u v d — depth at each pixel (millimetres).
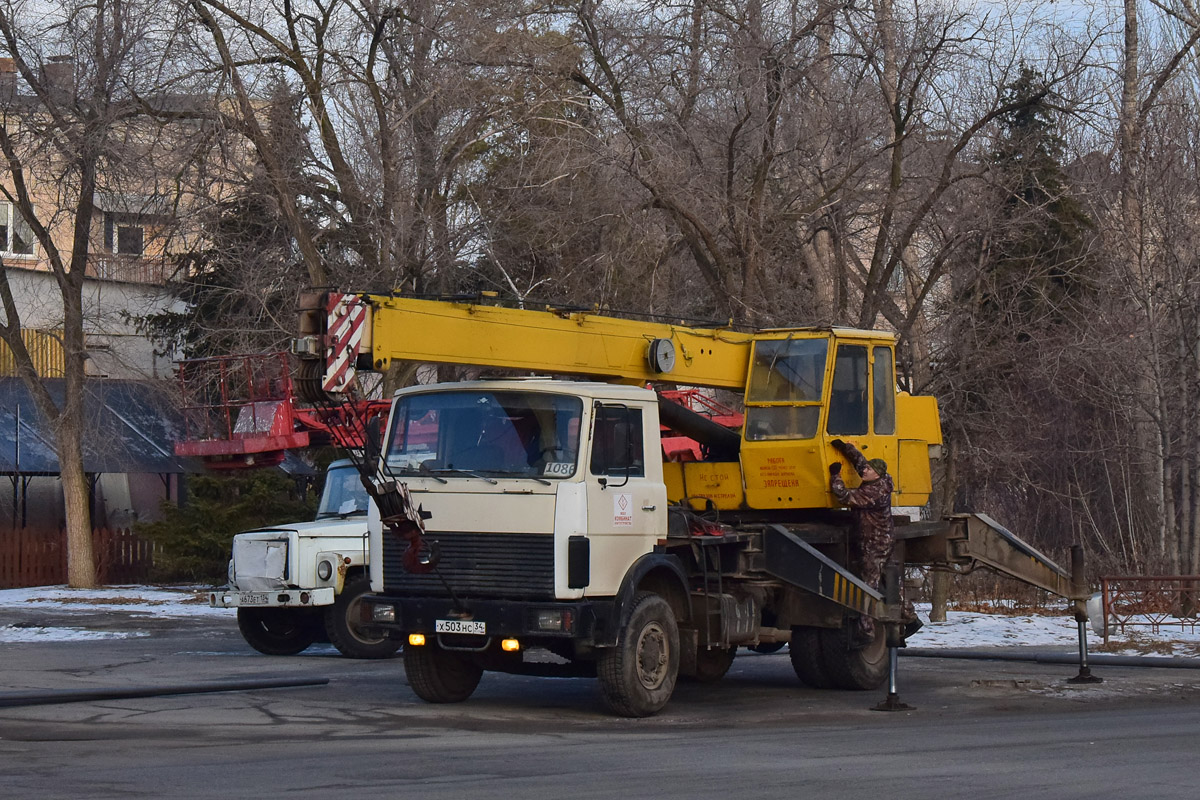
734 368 25656
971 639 35656
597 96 41312
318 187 49062
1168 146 43094
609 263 40281
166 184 48344
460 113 45719
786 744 17984
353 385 19531
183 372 40938
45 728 19141
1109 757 16766
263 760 16172
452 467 21125
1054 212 45594
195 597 51219
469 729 19438
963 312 40250
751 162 40781
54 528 62656
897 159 39719
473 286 49594
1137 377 44344
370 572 21688
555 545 20203
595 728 19750
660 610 21469
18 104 49875
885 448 26016
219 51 46000
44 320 63562
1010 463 49844
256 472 54062
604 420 21156
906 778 15102
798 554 23594
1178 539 48344
